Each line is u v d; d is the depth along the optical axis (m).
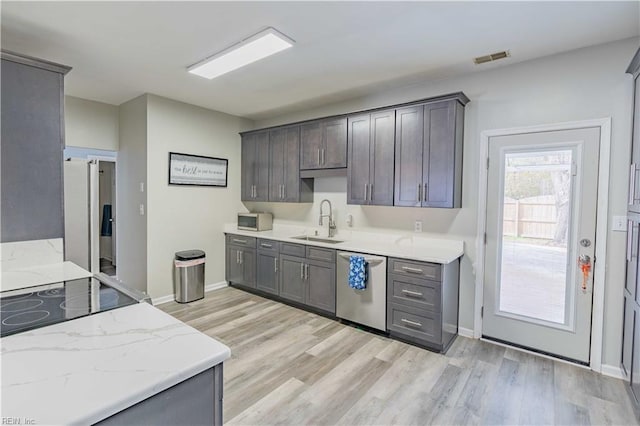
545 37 2.38
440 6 2.00
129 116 4.13
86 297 1.57
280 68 3.00
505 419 1.98
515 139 2.86
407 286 2.92
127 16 2.15
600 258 2.50
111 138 4.29
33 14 2.12
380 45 2.53
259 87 3.53
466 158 3.10
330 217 4.09
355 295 3.26
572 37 2.38
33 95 2.09
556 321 2.71
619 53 2.41
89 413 0.74
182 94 3.82
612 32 2.29
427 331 2.82
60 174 2.21
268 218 4.70
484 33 2.33
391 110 3.26
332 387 2.28
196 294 4.10
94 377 0.88
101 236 5.81
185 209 4.24
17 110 2.04
